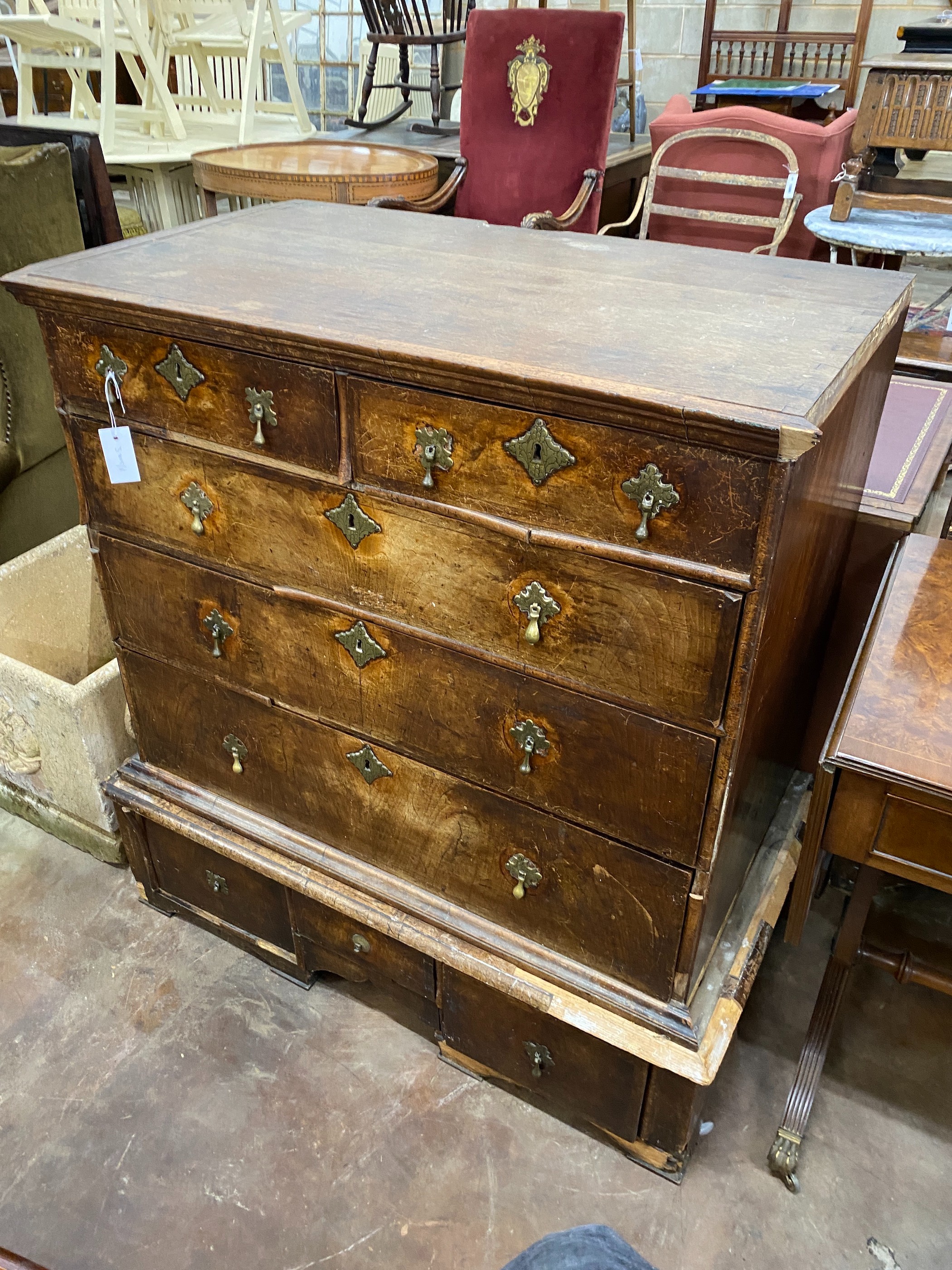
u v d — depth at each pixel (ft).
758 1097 4.69
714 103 15.28
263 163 9.67
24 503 7.36
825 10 14.55
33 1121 4.58
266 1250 4.10
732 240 10.94
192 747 4.92
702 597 2.93
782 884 4.66
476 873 4.18
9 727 5.64
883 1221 4.19
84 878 5.90
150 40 13.82
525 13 9.86
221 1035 4.99
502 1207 4.25
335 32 16.94
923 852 3.56
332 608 3.85
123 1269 4.04
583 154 10.10
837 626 5.34
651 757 3.32
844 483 3.91
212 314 3.37
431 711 3.83
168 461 3.96
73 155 7.34
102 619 6.84
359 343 3.10
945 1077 4.80
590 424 2.86
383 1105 4.67
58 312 3.85
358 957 4.81
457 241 4.65
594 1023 3.92
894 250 8.86
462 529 3.31
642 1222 4.18
